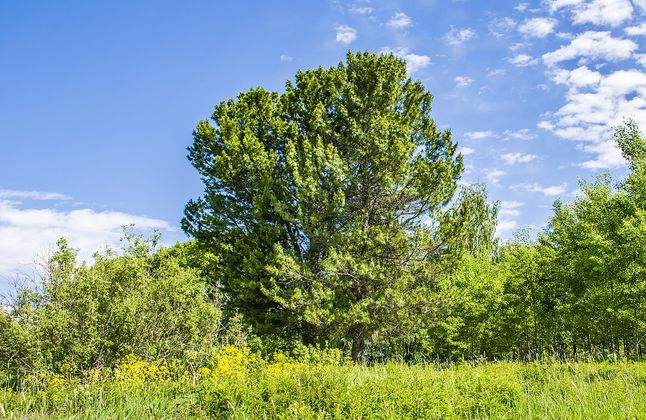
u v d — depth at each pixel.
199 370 11.69
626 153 27.67
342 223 17.78
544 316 23.72
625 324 19.41
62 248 12.01
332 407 6.89
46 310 11.43
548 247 25.59
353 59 19.23
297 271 16.84
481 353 24.91
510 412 7.07
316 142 18.38
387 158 16.95
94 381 9.60
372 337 17.23
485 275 26.38
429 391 7.14
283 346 18.25
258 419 6.98
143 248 13.05
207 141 19.61
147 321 12.32
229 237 19.09
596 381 9.17
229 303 18.52
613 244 19.17
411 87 20.09
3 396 8.01
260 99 20.22
